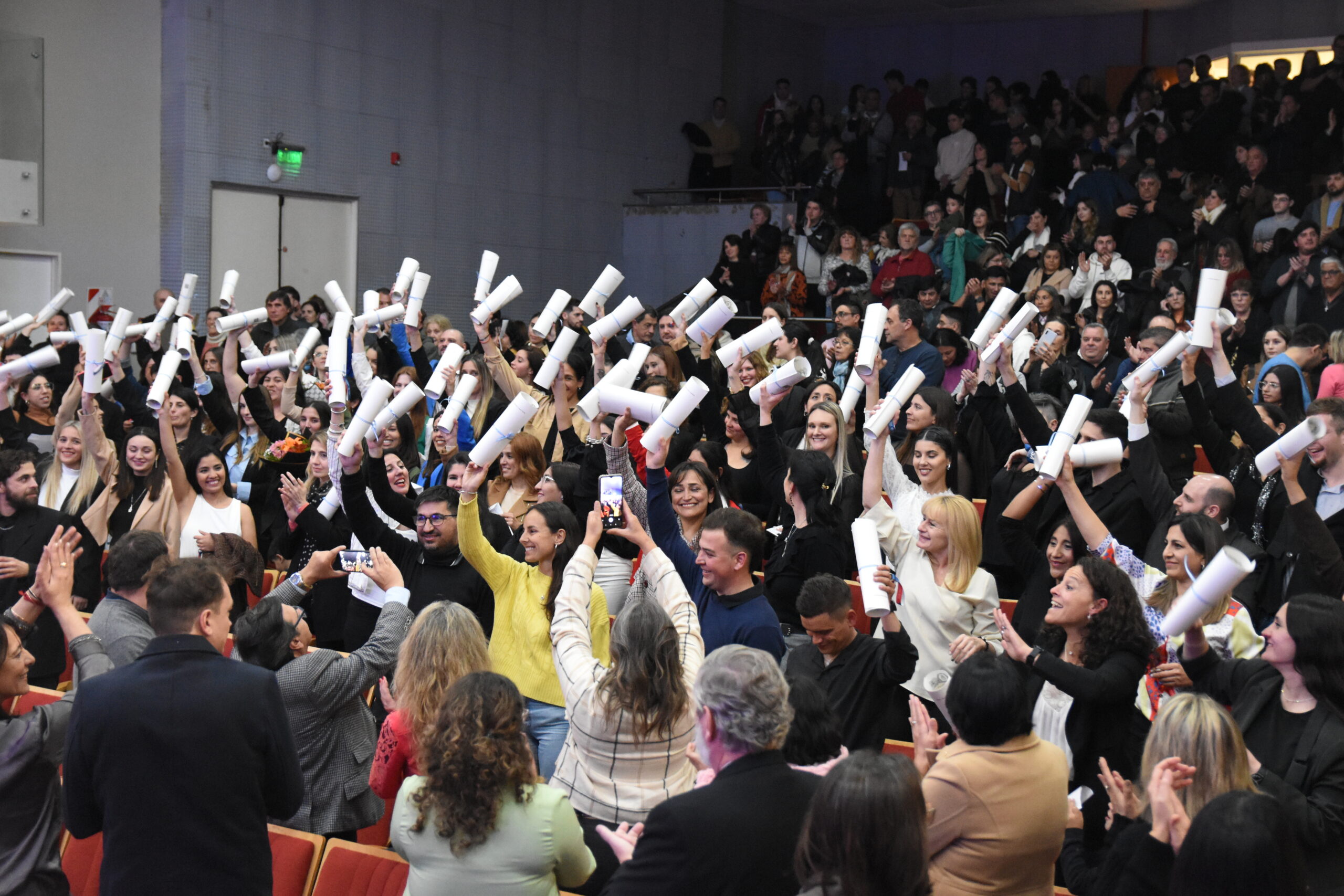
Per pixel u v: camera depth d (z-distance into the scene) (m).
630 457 4.01
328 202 12.67
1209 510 4.08
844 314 8.06
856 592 4.92
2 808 2.71
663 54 16.12
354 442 4.39
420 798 2.41
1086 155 12.03
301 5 12.19
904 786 1.99
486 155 14.09
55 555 3.04
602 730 2.81
